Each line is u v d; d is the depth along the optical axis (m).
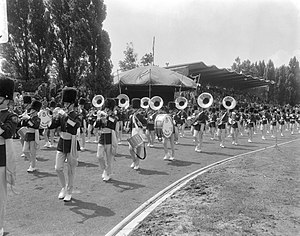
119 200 6.71
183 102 20.80
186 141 18.09
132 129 10.20
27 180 8.29
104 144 8.34
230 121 17.14
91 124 15.78
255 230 4.69
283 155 12.38
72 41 27.08
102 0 27.25
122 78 31.48
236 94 51.47
